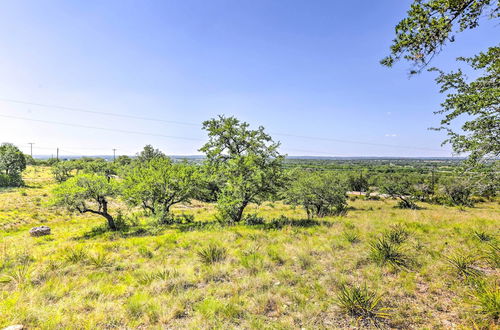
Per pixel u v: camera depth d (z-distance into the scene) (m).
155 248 9.64
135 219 19.92
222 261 7.34
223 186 16.58
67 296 5.57
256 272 6.41
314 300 4.91
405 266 6.26
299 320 4.26
